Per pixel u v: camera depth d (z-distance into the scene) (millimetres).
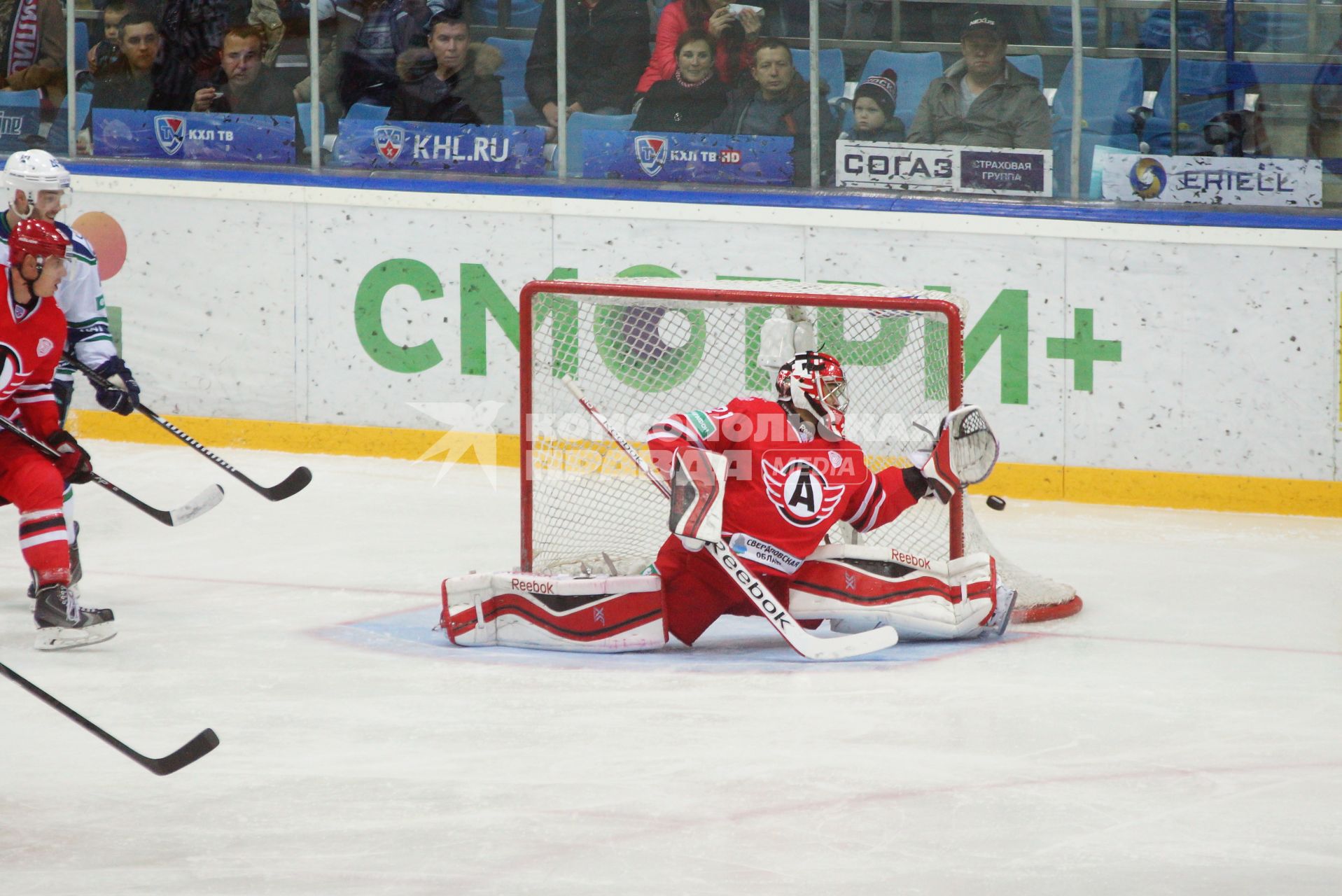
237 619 19406
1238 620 19406
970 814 12570
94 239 31094
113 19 31109
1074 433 26875
